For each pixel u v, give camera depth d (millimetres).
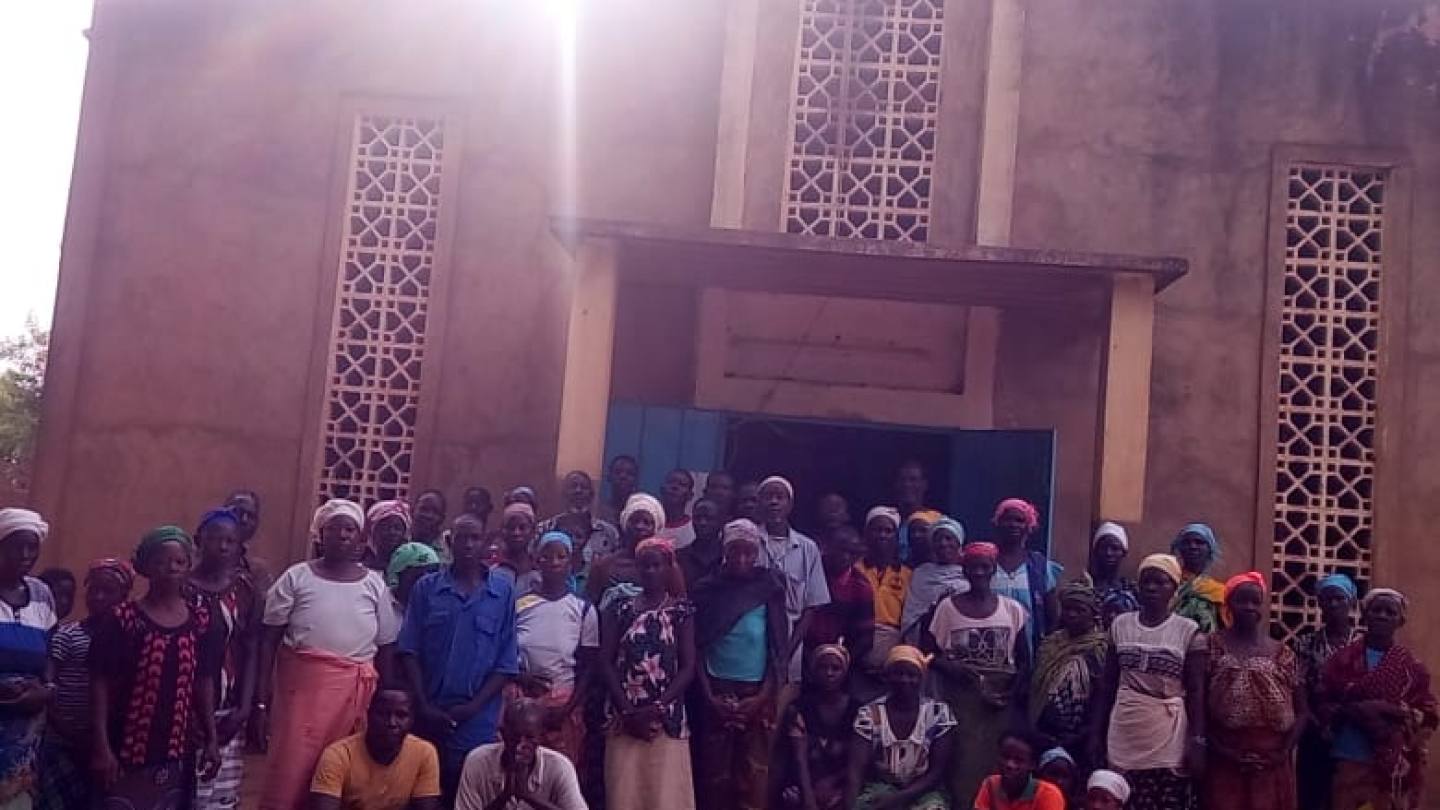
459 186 9977
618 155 9922
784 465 9992
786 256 8484
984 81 9766
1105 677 6523
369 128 10109
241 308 9883
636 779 6379
